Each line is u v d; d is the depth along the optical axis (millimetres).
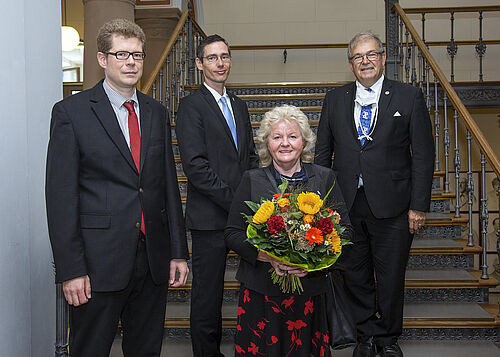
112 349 3188
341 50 8414
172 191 2301
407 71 5395
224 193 2699
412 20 8273
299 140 2193
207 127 2801
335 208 2262
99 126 2062
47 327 2447
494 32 8164
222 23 8484
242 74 8516
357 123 2941
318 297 2195
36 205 2369
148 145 2178
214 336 2814
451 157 7477
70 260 1933
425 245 3900
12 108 2180
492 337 3307
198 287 2789
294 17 8438
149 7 6660
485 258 3586
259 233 1995
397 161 2881
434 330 3318
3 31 2127
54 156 1990
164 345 3293
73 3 9086
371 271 3053
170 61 5750
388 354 2930
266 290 2139
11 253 2166
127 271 2051
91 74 5285
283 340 2148
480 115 7562
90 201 2041
